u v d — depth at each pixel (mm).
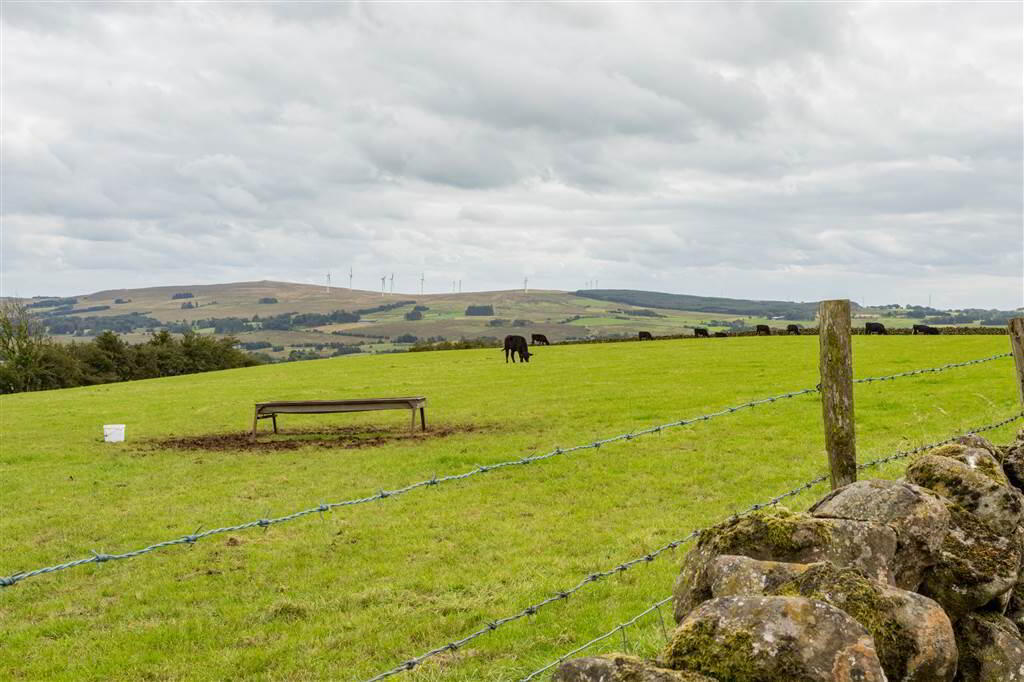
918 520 5691
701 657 4375
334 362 75500
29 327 87312
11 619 10883
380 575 12195
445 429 27781
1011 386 30484
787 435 22641
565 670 4465
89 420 35219
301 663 9023
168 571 12703
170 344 102812
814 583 4852
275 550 13656
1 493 19422
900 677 4617
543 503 16375
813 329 88875
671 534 13648
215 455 24250
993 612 5848
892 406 27141
